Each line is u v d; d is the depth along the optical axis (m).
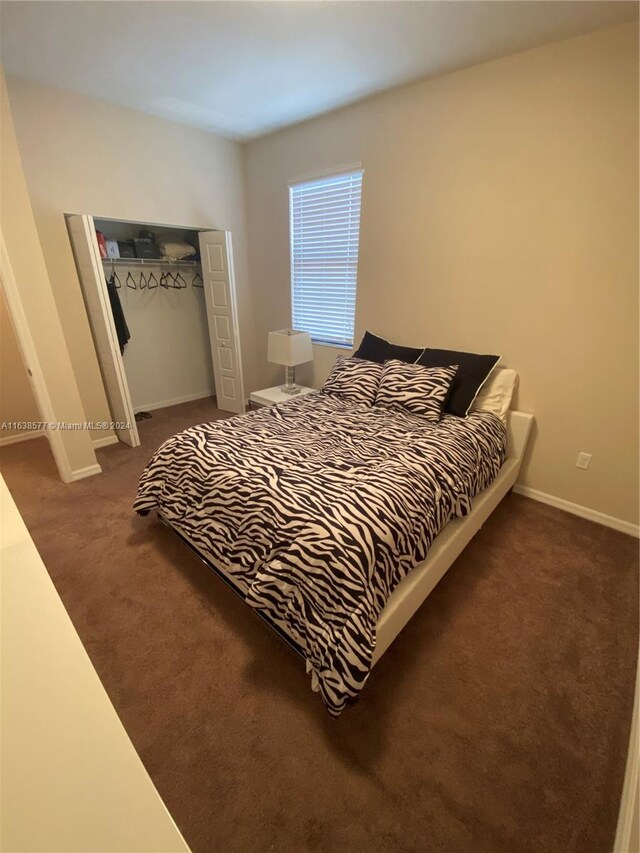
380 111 2.66
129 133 3.01
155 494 1.98
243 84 2.49
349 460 1.78
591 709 1.34
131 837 0.46
